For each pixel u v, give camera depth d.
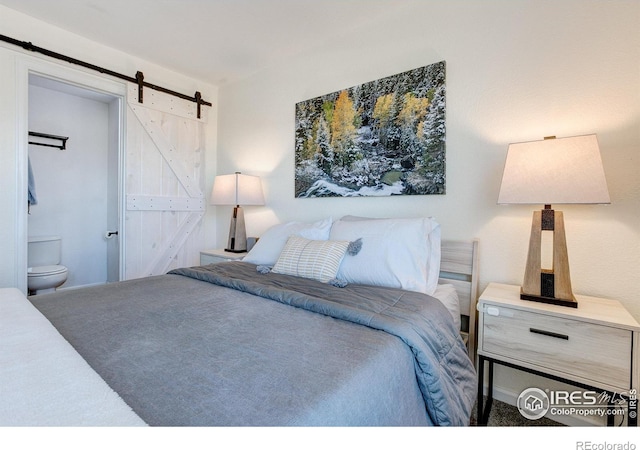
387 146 2.04
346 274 1.64
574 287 1.47
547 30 1.54
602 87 1.41
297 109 2.56
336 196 2.32
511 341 1.29
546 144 1.28
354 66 2.22
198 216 3.18
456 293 1.66
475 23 1.74
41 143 3.16
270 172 2.81
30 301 1.22
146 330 0.97
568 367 1.17
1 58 2.03
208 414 0.57
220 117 3.27
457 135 1.80
